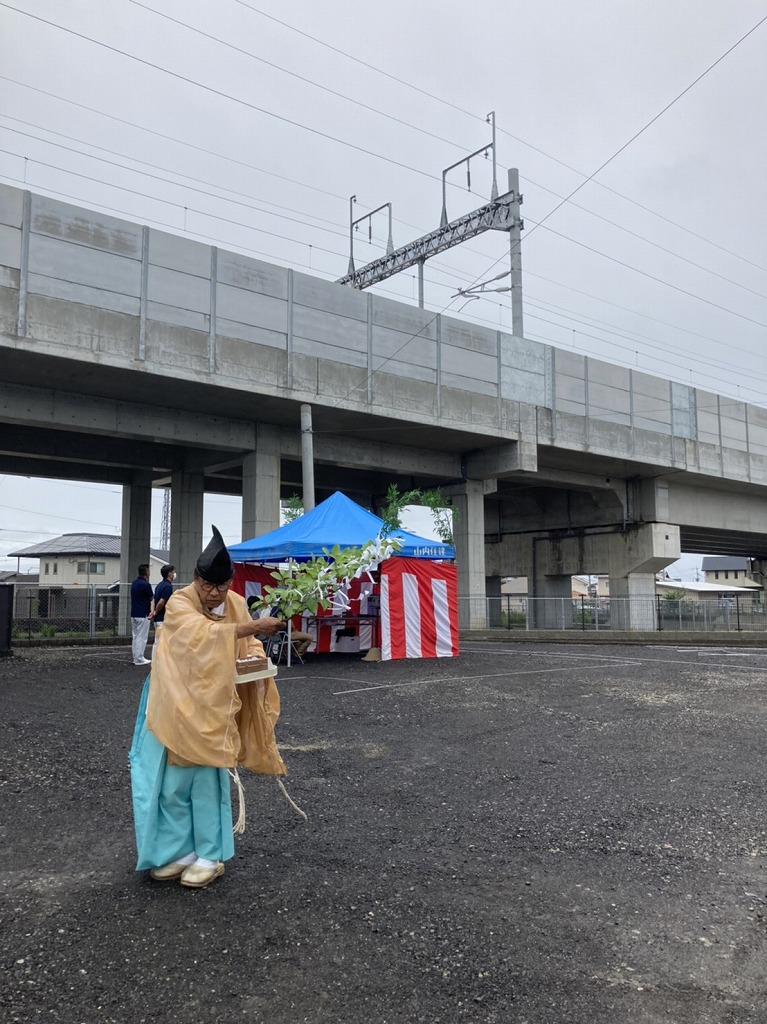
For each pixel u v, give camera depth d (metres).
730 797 5.82
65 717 8.80
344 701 10.23
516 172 34.62
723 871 4.37
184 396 23.58
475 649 20.36
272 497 27.41
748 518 46.19
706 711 9.38
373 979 3.15
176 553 31.69
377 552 4.63
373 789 6.04
